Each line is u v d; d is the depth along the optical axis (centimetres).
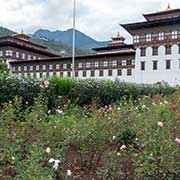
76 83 1080
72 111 818
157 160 427
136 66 6181
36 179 390
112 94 1212
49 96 948
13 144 479
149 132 483
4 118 571
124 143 554
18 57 8344
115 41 8212
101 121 558
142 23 6059
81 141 525
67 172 452
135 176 451
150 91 1416
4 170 442
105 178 462
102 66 6762
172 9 6712
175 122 531
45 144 504
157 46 5972
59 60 7288
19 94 888
